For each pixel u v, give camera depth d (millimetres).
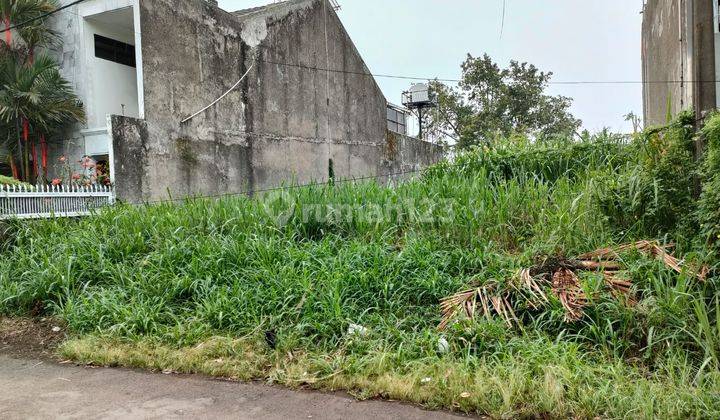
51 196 7012
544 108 24797
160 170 9227
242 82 11562
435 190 6461
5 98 9211
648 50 12562
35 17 9875
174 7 9750
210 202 6863
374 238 5594
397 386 3209
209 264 5184
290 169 13055
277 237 5742
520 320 3871
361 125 16453
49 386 3508
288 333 4133
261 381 3545
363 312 4223
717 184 3686
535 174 7031
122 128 8461
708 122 3887
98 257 5535
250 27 11914
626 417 2693
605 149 6938
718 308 3256
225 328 4363
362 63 16703
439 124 26547
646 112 13539
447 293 4441
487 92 25531
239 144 11391
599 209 4922
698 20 4344
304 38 13828
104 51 11109
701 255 3756
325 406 3088
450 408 2994
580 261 4289
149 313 4562
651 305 3566
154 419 2936
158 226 6168
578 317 3643
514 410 2875
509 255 4914
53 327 4809
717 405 2703
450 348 3666
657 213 4465
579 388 2963
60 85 9906
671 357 3230
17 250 5902
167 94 9516
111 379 3631
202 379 3602
